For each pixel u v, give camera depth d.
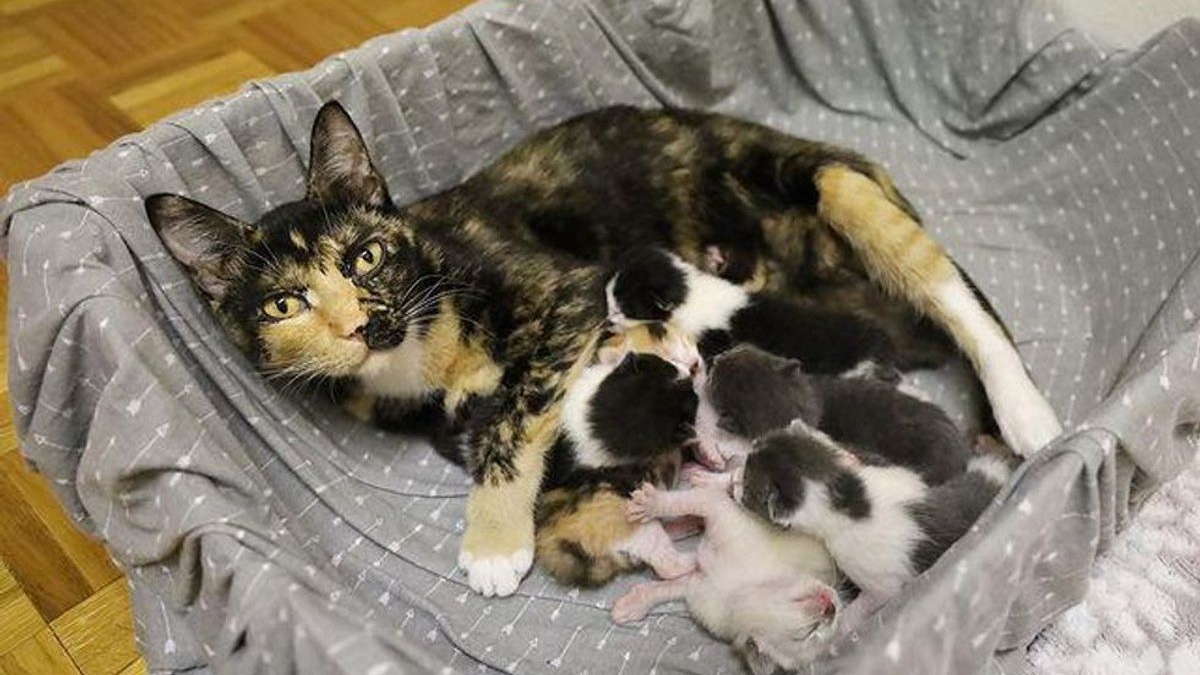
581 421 0.81
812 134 1.04
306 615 0.63
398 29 1.32
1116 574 0.81
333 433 0.85
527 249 0.85
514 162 0.90
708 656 0.78
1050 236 0.95
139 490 0.71
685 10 0.95
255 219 0.85
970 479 0.77
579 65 0.94
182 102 1.23
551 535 0.80
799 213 0.91
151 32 1.31
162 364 0.74
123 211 0.77
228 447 0.76
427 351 0.81
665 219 0.92
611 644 0.79
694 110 0.96
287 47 1.29
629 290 0.86
